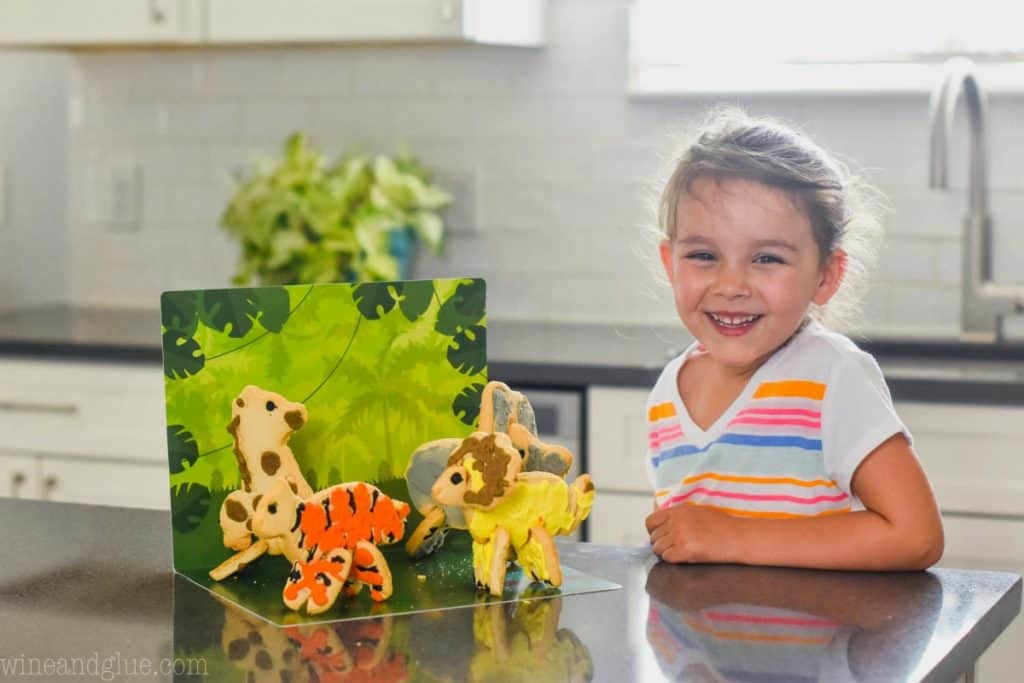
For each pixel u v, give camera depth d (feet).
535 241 10.34
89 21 10.01
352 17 9.45
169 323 3.93
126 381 9.09
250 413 3.83
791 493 4.76
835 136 9.60
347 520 3.60
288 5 9.58
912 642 3.35
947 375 7.85
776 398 4.79
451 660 3.19
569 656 3.22
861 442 4.55
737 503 4.83
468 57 10.35
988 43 9.43
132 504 9.16
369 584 3.65
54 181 11.41
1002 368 8.32
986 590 3.85
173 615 3.55
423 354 4.22
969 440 7.69
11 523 4.55
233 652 3.26
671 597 3.74
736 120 4.91
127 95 11.22
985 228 9.09
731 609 3.63
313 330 4.07
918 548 4.10
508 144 10.33
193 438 3.97
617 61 10.04
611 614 3.57
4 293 10.98
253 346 4.01
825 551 4.07
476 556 3.76
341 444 4.11
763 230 4.56
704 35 9.95
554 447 3.97
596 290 10.23
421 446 3.98
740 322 4.64
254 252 9.86
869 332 9.52
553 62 10.18
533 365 8.31
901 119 9.46
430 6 9.27
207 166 11.07
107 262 11.44
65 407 9.20
